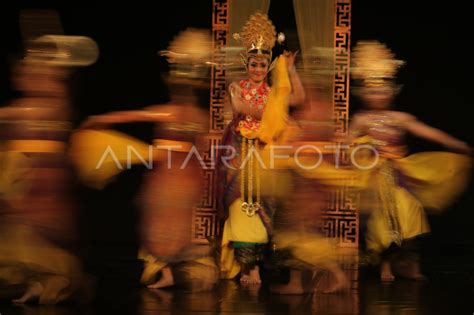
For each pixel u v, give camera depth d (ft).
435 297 30.96
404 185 36.86
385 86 36.63
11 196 28.07
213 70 39.42
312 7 39.73
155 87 49.80
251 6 39.68
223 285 33.65
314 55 34.88
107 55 49.70
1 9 48.83
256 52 35.19
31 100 28.63
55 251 28.07
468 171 37.88
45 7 49.26
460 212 48.85
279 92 35.06
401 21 49.37
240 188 34.37
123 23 49.67
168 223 31.89
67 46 28.99
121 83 49.78
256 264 34.63
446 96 49.37
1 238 27.81
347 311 27.71
